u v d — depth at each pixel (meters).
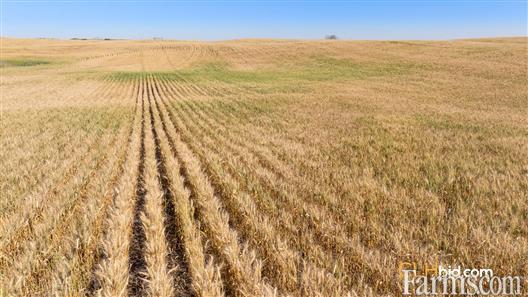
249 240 4.79
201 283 3.67
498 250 4.11
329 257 4.11
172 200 6.53
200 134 13.07
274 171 8.10
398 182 7.02
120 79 44.78
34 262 4.09
